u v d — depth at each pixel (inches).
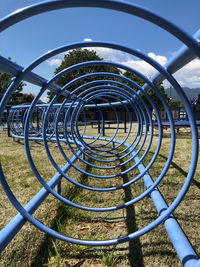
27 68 31.7
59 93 58.9
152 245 39.7
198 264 23.8
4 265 35.0
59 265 33.2
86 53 876.0
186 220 48.6
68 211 52.0
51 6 21.3
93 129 345.4
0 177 34.7
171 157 46.1
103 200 60.7
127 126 428.5
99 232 44.6
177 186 70.4
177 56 28.0
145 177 64.0
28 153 48.1
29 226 47.0
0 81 878.4
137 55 32.0
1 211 54.7
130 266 34.7
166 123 233.5
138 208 55.4
